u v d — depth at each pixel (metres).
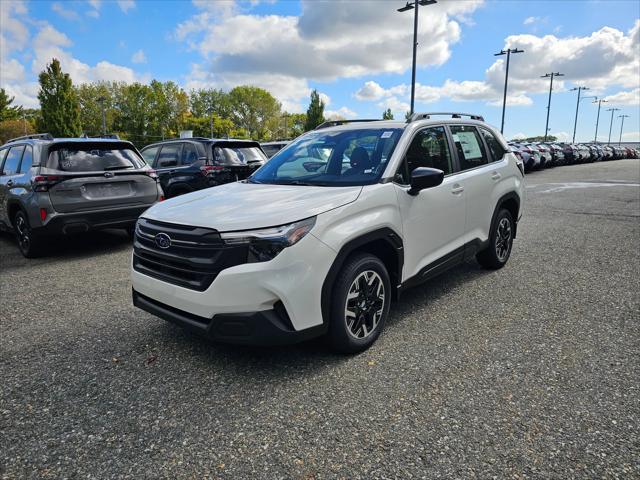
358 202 3.12
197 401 2.72
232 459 2.21
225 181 8.52
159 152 9.30
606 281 4.73
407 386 2.80
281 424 2.47
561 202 10.77
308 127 52.69
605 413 2.48
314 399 2.69
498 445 2.25
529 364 3.04
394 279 3.52
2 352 3.43
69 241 7.67
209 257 2.74
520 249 6.23
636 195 11.68
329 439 2.33
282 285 2.68
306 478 2.07
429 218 3.76
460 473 2.07
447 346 3.33
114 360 3.26
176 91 95.69
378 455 2.21
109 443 2.36
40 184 5.98
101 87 85.75
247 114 113.31
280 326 2.72
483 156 4.86
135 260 3.32
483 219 4.66
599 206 9.98
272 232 2.70
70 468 2.18
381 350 3.29
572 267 5.27
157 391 2.84
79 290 4.91
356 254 3.17
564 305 4.09
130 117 86.25
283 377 2.95
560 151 27.31
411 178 3.43
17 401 2.76
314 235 2.81
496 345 3.33
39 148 6.24
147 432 2.44
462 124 4.67
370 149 3.73
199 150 8.59
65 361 3.26
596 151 36.59
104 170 6.53
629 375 2.86
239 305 2.68
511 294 4.41
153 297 3.12
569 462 2.12
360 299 3.18
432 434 2.35
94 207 6.37
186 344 3.49
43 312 4.26
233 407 2.64
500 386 2.77
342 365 3.09
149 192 6.95
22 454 2.29
